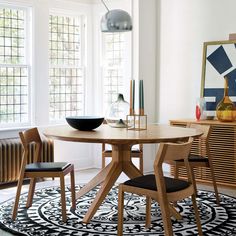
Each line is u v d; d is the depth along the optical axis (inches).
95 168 259.3
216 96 227.1
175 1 242.4
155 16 250.1
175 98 245.0
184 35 239.9
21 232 143.3
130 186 130.8
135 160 248.4
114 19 168.7
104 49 257.1
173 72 245.1
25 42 231.0
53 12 243.8
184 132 159.9
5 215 161.2
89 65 258.7
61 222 153.9
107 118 182.4
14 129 223.0
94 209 156.2
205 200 183.8
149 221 148.8
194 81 237.0
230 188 207.9
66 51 251.9
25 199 183.2
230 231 144.5
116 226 150.1
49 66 242.4
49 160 226.4
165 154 122.7
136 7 239.6
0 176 209.5
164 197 122.7
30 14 230.4
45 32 235.8
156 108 253.1
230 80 222.5
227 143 207.8
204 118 222.2
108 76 256.2
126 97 247.3
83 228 147.9
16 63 227.8
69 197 186.9
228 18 223.9
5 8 222.5
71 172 167.9
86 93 259.1
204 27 232.5
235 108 213.9
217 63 226.7
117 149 168.6
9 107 226.1
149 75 248.4
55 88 247.6
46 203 177.2
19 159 214.5
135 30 241.0
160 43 249.8
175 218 157.5
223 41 224.5
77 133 155.8
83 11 254.2
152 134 153.2
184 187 129.0
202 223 153.0
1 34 221.6
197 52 235.3
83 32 258.2
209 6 230.1
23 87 231.3
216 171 211.8
